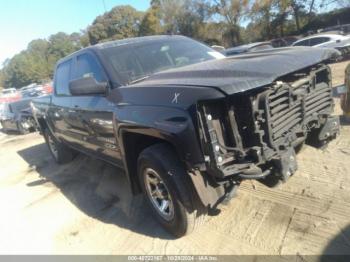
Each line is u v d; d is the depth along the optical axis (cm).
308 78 297
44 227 405
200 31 4450
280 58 288
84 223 394
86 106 405
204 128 243
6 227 428
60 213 434
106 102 355
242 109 252
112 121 343
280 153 262
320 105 316
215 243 302
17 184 603
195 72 294
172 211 307
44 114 629
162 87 282
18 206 491
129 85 343
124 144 331
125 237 345
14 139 1190
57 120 560
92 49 418
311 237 282
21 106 1252
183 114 250
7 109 1333
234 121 253
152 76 344
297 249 273
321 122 323
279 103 266
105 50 403
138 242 331
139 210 393
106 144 391
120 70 371
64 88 519
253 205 345
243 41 4284
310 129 311
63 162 662
